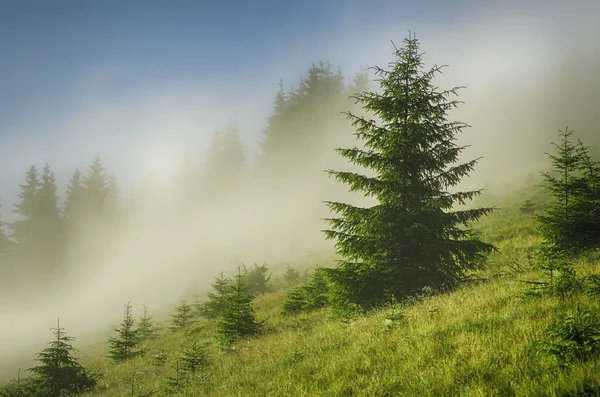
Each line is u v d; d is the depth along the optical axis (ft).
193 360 28.37
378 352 17.48
